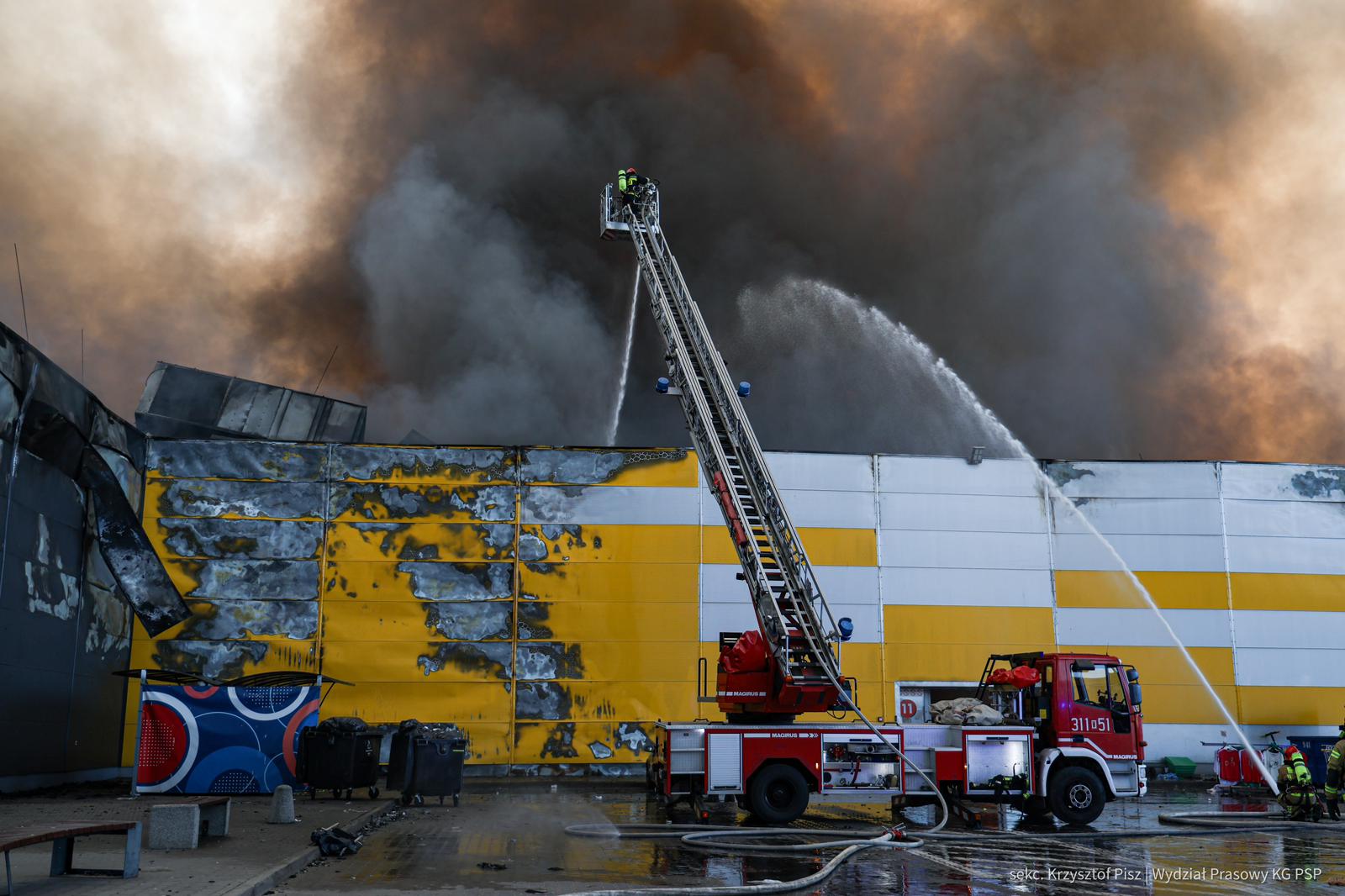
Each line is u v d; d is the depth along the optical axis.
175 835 9.14
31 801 13.47
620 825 12.19
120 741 18.94
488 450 20.89
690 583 20.70
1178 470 22.00
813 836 11.73
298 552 20.27
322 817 12.03
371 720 19.77
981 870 9.64
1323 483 22.14
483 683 20.06
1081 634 21.27
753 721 14.30
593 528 20.78
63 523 16.56
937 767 13.66
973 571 21.34
